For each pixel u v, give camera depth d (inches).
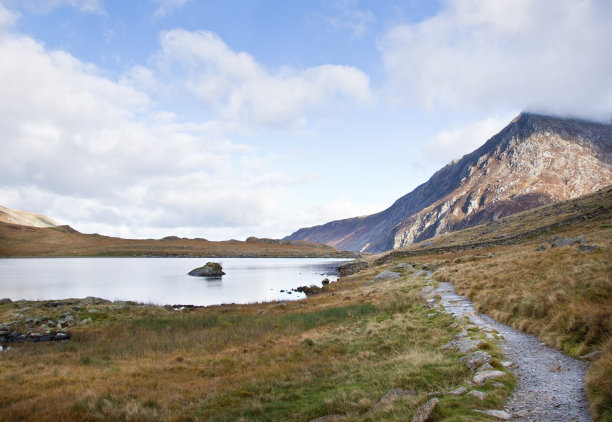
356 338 808.9
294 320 1135.6
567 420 302.8
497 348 533.3
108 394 540.7
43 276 3703.3
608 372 350.9
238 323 1182.3
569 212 3051.2
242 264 6747.1
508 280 1008.9
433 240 4798.2
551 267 934.4
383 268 2915.8
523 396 362.3
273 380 572.1
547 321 617.9
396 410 364.5
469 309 911.7
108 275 3927.2
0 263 6166.3
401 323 863.7
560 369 429.7
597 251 927.7
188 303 2041.1
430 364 522.6
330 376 575.8
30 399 536.4
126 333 1109.7
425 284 1476.4
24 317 1277.1
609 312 499.2
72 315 1312.7
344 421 376.5
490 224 4360.2
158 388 568.7
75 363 775.1
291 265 6373.0
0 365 757.9
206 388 555.5
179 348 876.0
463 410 326.0
